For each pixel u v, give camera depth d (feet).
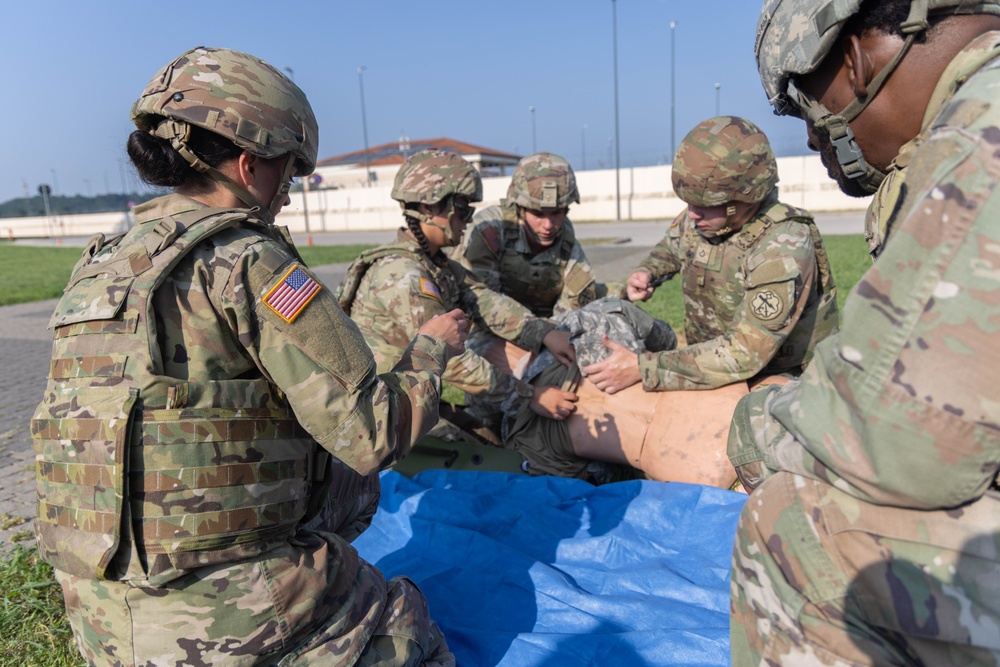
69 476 4.94
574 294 14.47
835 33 3.97
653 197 109.29
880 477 3.65
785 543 4.27
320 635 5.41
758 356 9.84
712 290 11.09
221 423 4.98
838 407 3.78
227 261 5.10
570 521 9.43
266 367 5.15
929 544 3.85
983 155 3.36
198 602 4.95
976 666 3.84
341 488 7.54
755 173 9.65
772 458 4.51
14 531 10.52
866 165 4.53
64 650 7.63
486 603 7.70
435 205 9.66
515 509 9.49
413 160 9.80
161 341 4.92
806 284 9.75
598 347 10.91
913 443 3.48
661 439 10.24
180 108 5.18
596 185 112.37
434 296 9.58
